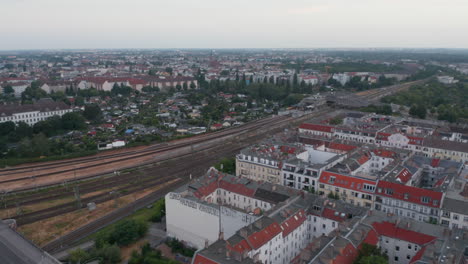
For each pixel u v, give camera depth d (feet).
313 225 592.60
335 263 428.15
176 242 638.12
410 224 522.47
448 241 475.72
